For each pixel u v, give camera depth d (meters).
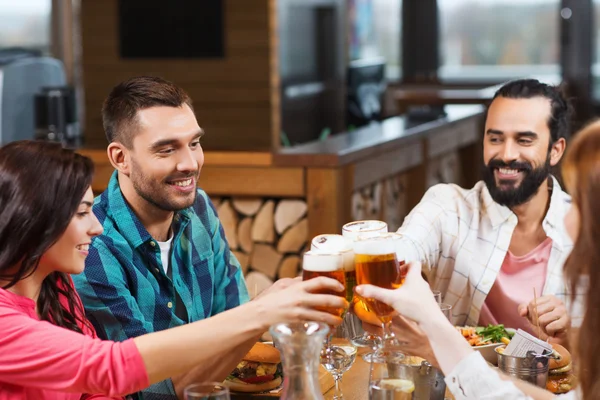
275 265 4.22
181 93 2.23
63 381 1.76
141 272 2.29
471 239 2.76
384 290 1.80
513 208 2.69
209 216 2.53
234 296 2.60
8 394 1.80
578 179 1.75
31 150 1.81
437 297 2.18
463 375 1.78
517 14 8.87
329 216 4.06
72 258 1.86
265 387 2.13
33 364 1.76
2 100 5.55
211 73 6.84
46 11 7.90
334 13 8.01
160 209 2.26
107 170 4.26
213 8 6.76
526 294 2.70
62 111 5.01
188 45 6.86
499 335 2.38
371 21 9.29
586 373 1.77
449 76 9.20
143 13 6.91
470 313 2.77
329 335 2.01
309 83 7.47
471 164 6.73
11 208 1.77
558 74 8.76
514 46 8.92
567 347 2.42
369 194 4.75
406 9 9.19
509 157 2.60
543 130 2.60
